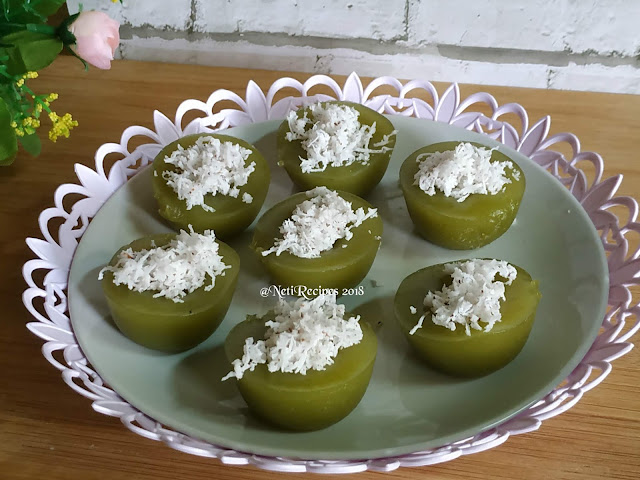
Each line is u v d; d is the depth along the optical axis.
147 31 0.35
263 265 0.23
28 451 0.19
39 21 0.23
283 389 0.17
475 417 0.18
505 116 0.31
